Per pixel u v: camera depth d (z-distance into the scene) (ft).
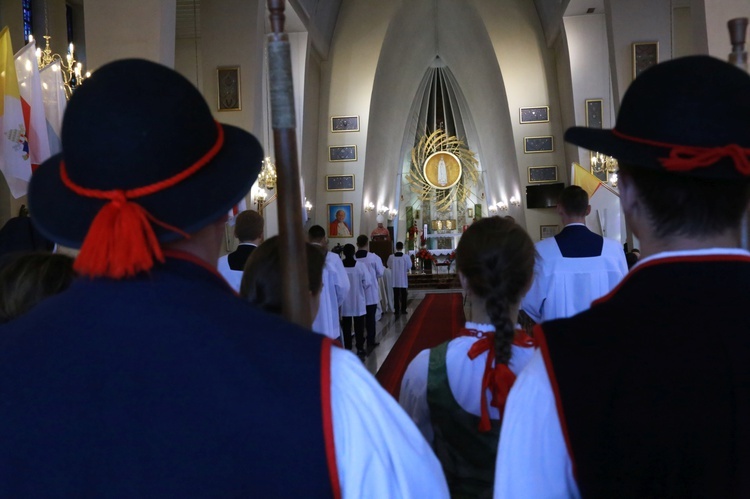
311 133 53.52
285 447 2.20
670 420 2.47
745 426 2.42
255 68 35.88
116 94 2.43
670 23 36.60
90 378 2.23
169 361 2.24
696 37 18.15
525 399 2.79
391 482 2.37
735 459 2.42
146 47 19.71
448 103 75.66
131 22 19.75
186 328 2.31
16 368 2.32
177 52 45.19
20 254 5.42
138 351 2.25
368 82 55.93
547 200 57.41
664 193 2.71
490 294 4.79
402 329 35.65
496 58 57.98
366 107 56.08
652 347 2.56
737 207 2.71
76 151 2.42
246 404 2.21
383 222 67.05
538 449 2.76
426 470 2.52
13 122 15.79
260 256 5.72
